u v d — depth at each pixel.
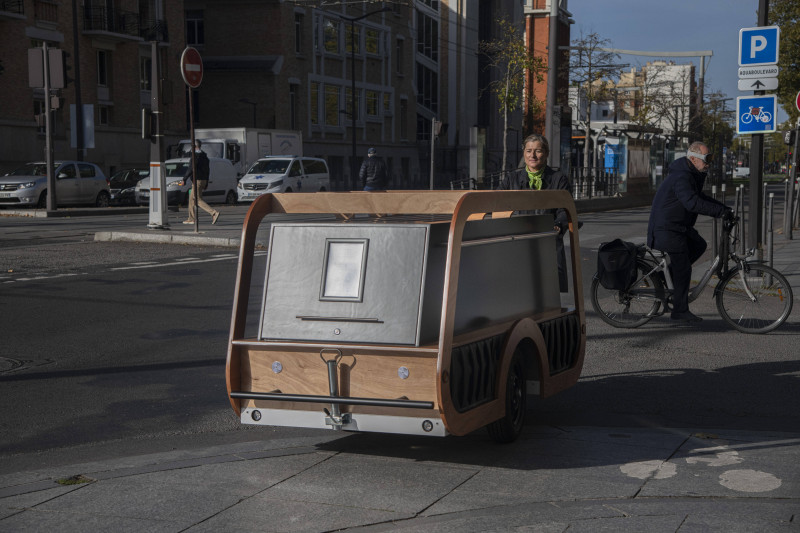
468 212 4.57
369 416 4.61
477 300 4.86
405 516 4.01
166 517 4.02
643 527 3.82
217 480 4.52
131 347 8.12
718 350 8.11
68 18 42.00
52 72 25.61
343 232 4.72
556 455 4.92
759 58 12.62
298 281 4.78
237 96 52.44
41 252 15.62
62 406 6.19
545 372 5.35
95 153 43.44
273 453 4.98
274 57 52.03
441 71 71.69
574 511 4.03
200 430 5.64
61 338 8.50
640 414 5.95
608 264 9.03
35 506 4.15
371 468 4.70
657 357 7.81
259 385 4.83
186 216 26.02
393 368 4.54
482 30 76.19
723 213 8.79
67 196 29.69
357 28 59.44
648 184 46.53
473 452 4.98
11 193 28.22
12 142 38.88
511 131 58.84
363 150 60.75
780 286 8.88
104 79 44.56
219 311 9.98
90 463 4.82
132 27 45.12
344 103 58.66
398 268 4.58
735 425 5.66
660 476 4.54
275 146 40.47
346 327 4.64
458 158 71.62
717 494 4.27
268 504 4.18
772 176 109.81
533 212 6.31
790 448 5.03
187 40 53.38
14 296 10.93
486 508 4.10
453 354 4.48
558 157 21.64
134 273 13.14
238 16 52.38
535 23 75.62
